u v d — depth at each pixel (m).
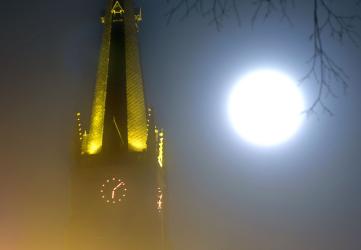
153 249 57.09
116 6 68.81
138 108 64.88
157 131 62.97
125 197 58.94
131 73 66.44
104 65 66.69
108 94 64.44
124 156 60.47
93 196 59.06
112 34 67.88
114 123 62.53
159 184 61.28
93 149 61.84
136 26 69.56
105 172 59.84
